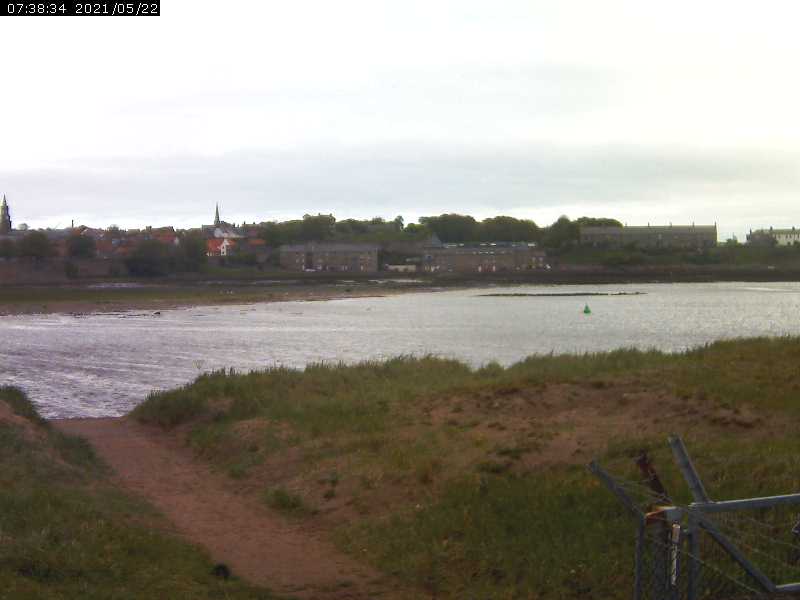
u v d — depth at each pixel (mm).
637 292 149875
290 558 10414
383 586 9320
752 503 6684
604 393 16828
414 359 26859
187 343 52094
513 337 55156
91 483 13734
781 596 6828
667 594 6551
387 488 12570
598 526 9633
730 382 16781
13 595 7672
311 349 46812
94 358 42812
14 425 16406
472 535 10164
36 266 174875
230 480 14914
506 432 14570
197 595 8609
